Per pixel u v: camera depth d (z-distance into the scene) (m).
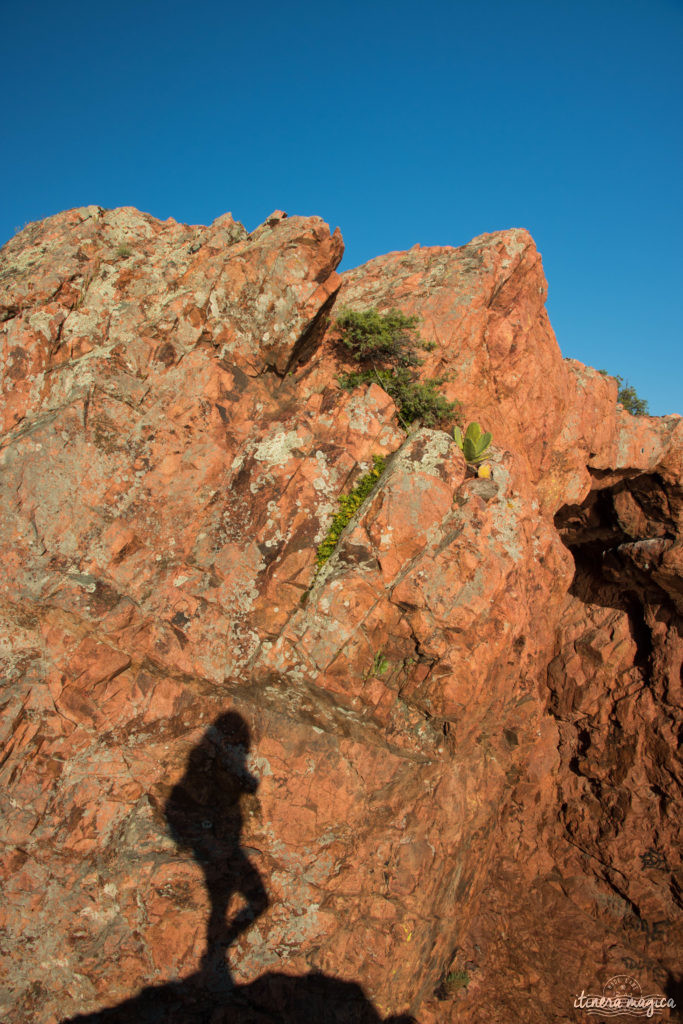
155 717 12.60
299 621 12.56
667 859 18.27
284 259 13.83
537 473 18.02
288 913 12.09
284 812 12.43
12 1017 10.66
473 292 16.14
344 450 13.86
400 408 15.18
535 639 15.97
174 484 13.62
